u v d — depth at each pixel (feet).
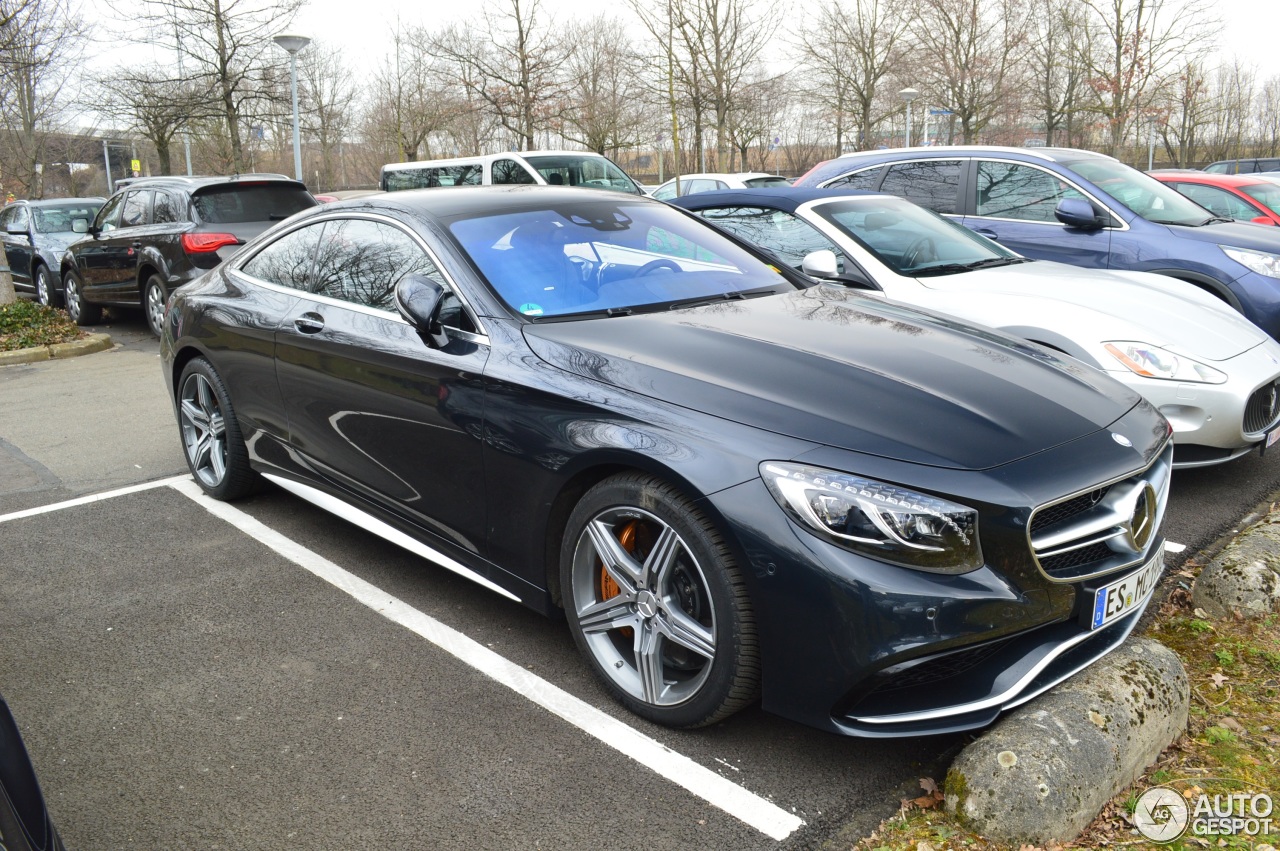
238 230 31.55
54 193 132.77
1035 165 23.04
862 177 25.44
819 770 8.62
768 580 7.93
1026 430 8.57
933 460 7.96
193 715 9.64
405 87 88.43
